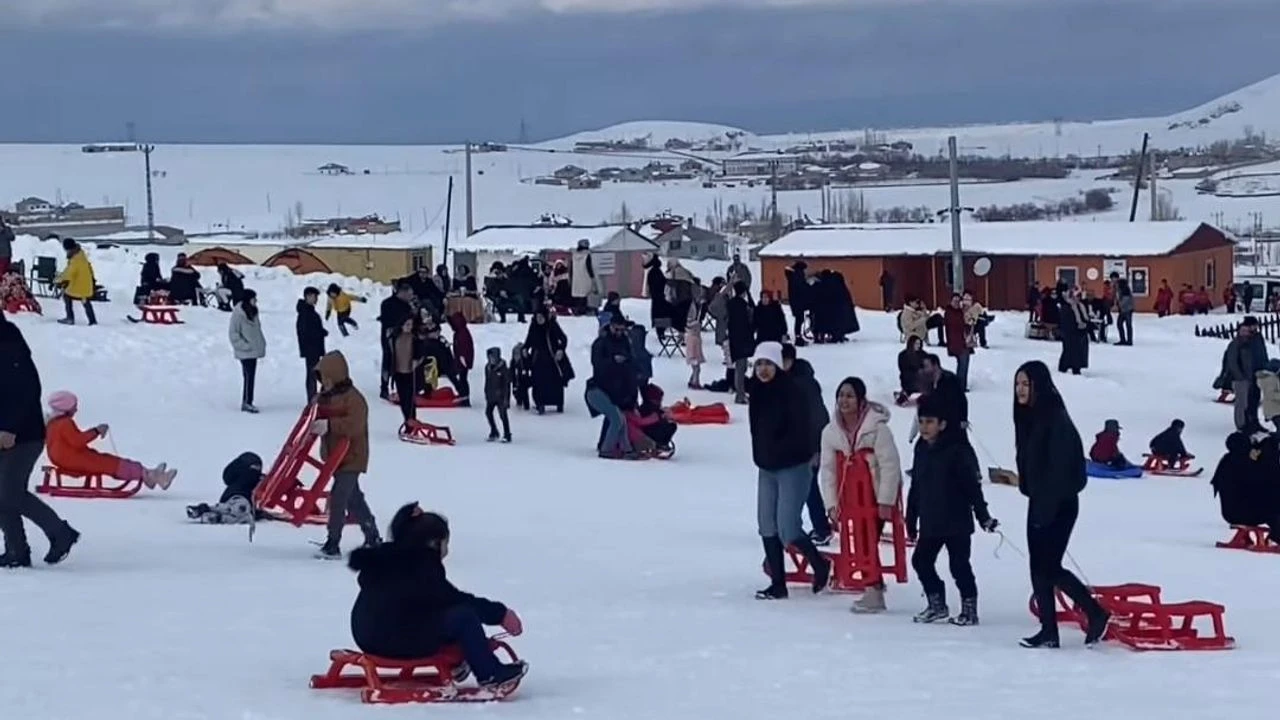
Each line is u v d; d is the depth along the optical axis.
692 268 79.94
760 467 13.42
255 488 17.36
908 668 10.25
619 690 9.27
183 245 73.50
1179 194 185.38
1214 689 9.64
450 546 16.34
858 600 13.34
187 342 33.06
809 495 15.84
